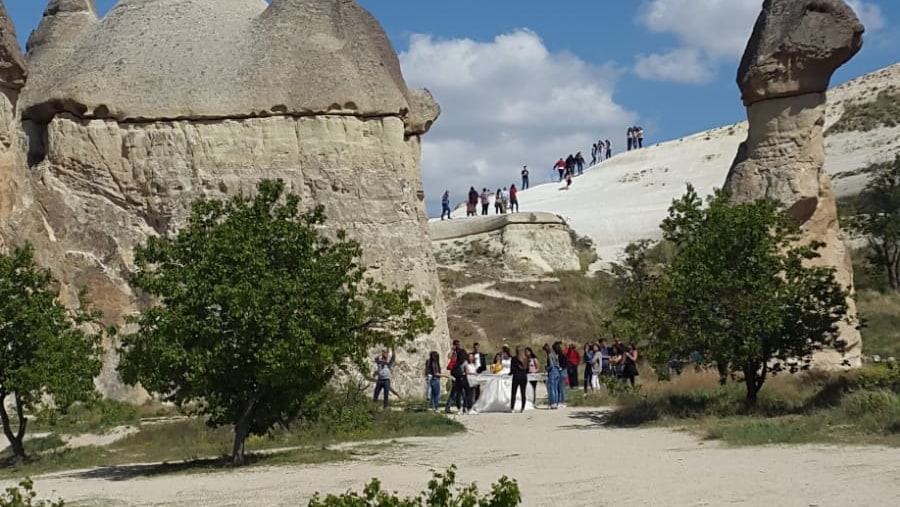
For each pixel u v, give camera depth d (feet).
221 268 50.29
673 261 67.77
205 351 49.75
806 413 60.08
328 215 93.50
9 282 56.65
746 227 66.18
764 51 85.51
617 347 88.22
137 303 88.94
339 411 55.88
